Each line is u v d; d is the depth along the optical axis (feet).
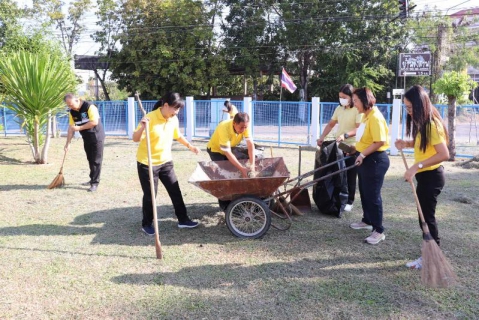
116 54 94.02
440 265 12.17
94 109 24.04
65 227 17.92
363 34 87.76
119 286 12.50
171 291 12.21
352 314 10.94
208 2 93.30
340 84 89.04
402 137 40.11
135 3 91.76
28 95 31.53
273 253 15.02
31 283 12.67
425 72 71.10
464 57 88.63
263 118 48.01
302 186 17.33
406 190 24.39
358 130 15.93
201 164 18.42
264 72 100.22
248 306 11.37
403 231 17.21
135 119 54.60
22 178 27.86
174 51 90.12
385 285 12.51
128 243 16.03
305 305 11.39
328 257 14.64
